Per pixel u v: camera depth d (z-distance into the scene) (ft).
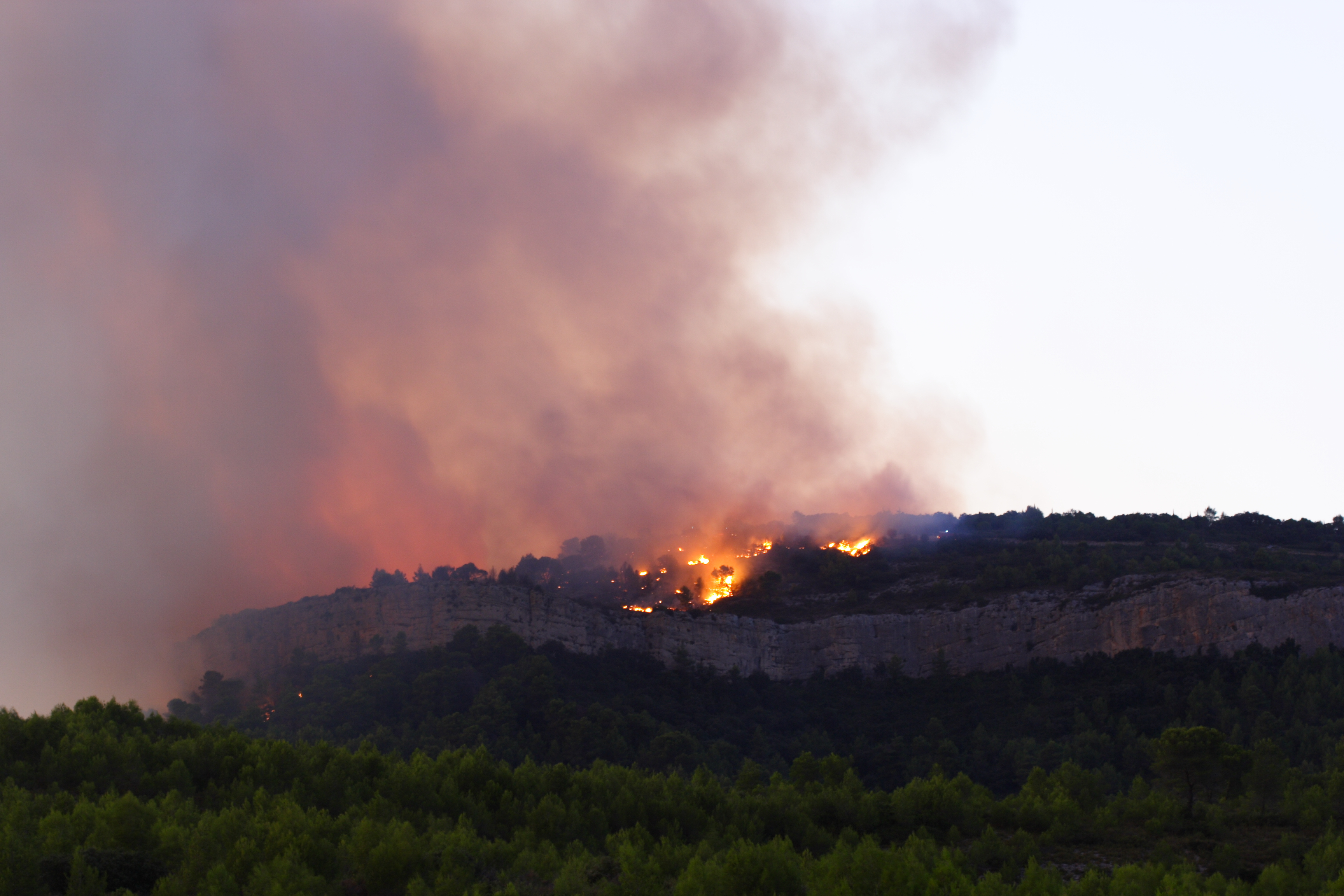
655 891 277.03
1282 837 361.30
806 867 301.84
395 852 284.00
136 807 289.33
